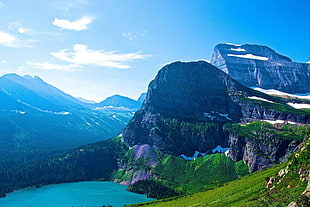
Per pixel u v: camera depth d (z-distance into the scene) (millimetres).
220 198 161125
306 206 83562
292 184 112250
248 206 109375
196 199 190625
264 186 137375
